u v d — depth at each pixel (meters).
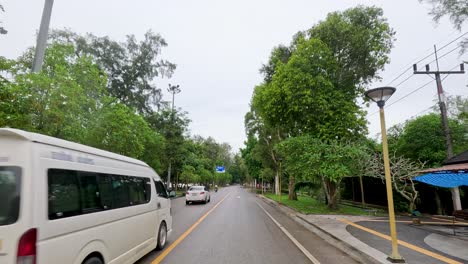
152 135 25.23
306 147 17.28
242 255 7.68
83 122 13.24
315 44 19.03
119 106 17.20
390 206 7.26
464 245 8.63
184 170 48.56
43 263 3.74
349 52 20.06
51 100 10.58
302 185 28.00
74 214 4.43
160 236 8.29
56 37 26.67
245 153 61.50
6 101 9.68
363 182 24.45
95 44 30.02
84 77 13.83
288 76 18.45
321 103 17.83
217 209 20.55
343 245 9.05
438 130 19.45
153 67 32.72
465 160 12.96
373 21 20.61
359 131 19.28
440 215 17.23
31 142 3.94
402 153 20.95
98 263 4.95
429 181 13.30
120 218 5.81
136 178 6.99
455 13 13.77
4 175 3.79
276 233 11.20
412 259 7.06
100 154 5.56
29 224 3.63
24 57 13.88
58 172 4.26
